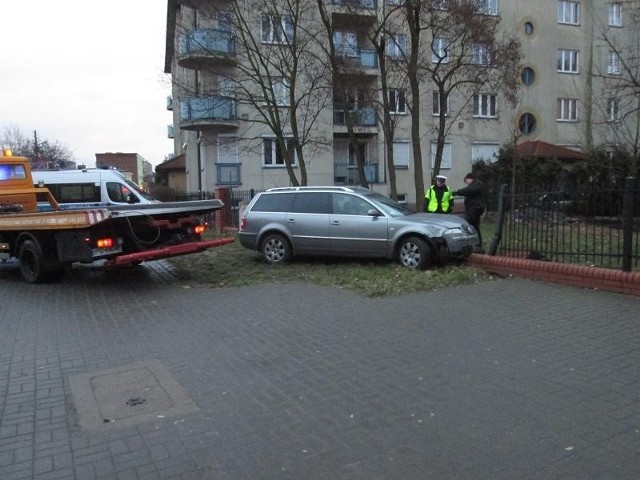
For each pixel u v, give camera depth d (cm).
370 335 602
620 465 325
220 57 2222
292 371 500
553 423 381
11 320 731
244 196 2566
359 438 370
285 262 1114
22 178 1270
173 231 997
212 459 349
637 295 734
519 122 3200
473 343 562
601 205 865
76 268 1191
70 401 450
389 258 1023
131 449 364
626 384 445
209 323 679
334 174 2998
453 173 3241
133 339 621
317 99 2464
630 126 2562
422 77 2030
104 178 1975
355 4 1966
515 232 972
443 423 387
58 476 333
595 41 3422
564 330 596
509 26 3341
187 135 3519
